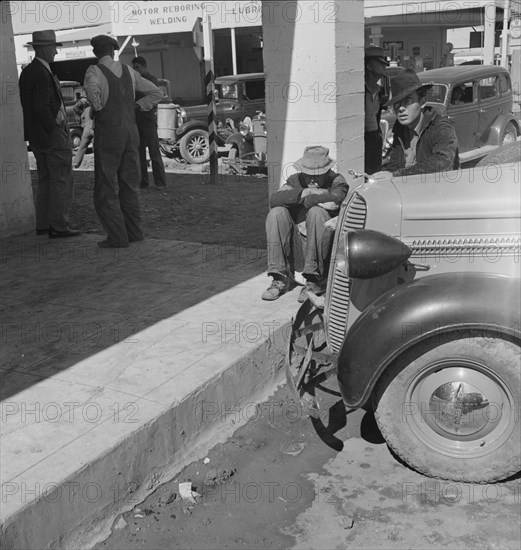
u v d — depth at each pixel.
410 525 3.20
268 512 3.33
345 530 3.19
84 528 3.12
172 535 3.18
